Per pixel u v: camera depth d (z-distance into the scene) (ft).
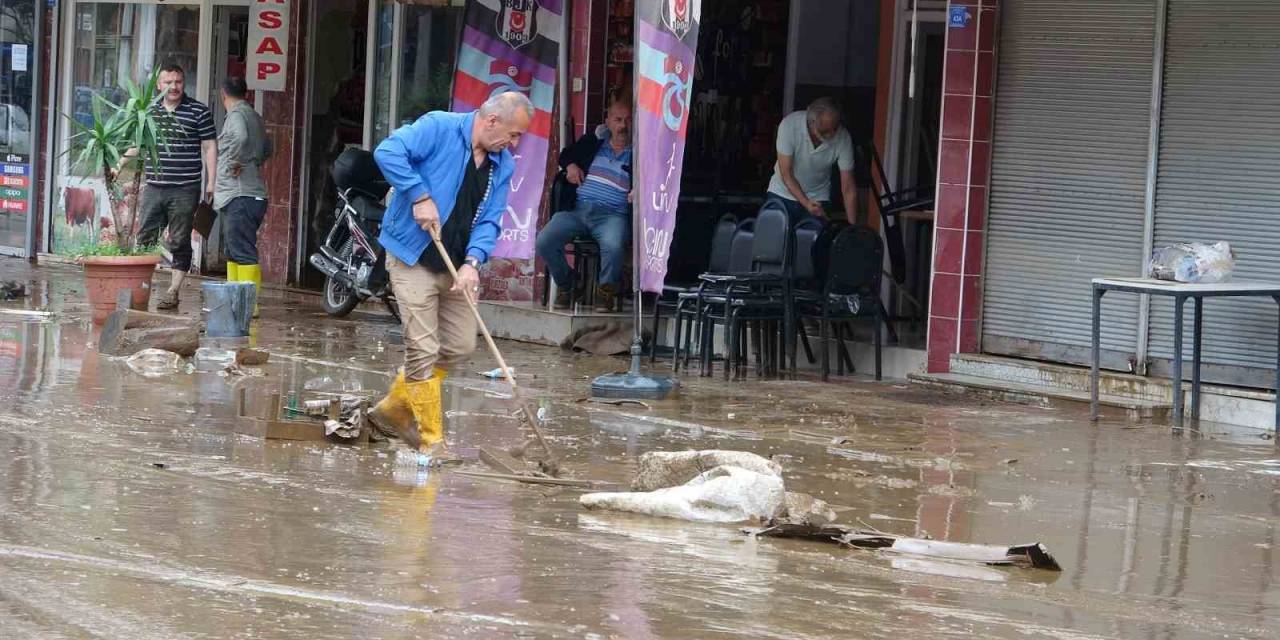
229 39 155.12
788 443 80.64
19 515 56.08
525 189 110.73
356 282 124.36
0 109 166.81
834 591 51.24
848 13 130.62
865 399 97.19
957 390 101.04
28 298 130.11
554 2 111.14
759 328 108.06
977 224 104.06
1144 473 75.82
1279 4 92.43
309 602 46.98
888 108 125.39
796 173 114.73
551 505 63.10
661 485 65.41
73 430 73.15
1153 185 97.25
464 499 63.16
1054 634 47.57
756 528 60.13
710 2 128.26
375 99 142.51
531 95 110.63
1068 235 101.04
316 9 147.33
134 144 121.60
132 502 59.16
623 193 114.32
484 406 88.22
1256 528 64.69
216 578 49.19
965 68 103.35
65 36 165.37
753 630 46.16
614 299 116.88
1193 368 92.02
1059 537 61.62
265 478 64.95
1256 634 48.96
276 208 149.07
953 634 46.93
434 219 70.44
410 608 46.75
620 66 118.83
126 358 97.71
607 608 47.70
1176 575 56.24
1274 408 90.53
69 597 46.52
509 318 119.03
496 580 50.44
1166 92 96.78
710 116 128.98
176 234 129.39
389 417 74.23
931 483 71.56
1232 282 92.48
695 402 92.89
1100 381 97.76
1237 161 94.48
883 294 121.29
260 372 96.02
